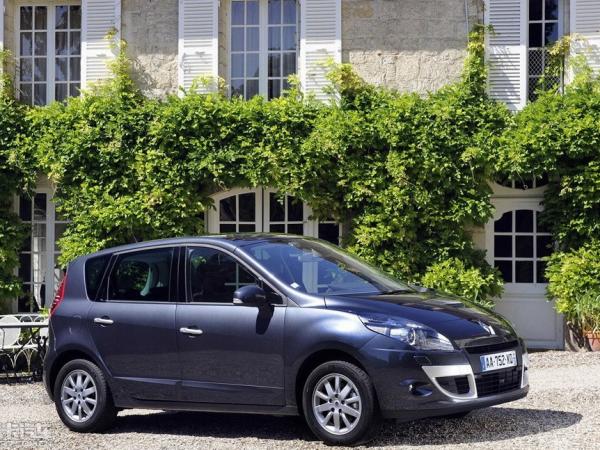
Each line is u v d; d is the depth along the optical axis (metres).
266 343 7.34
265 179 13.91
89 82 14.85
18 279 14.84
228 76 15.02
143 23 14.98
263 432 7.92
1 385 11.59
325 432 7.04
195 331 7.66
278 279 7.51
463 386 6.92
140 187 14.36
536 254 14.12
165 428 8.29
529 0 14.35
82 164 14.51
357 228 13.86
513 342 7.40
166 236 14.16
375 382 6.88
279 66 14.95
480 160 13.59
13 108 14.88
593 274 13.27
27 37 15.52
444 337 6.91
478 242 14.19
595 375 10.49
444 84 14.28
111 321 8.12
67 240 14.45
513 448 6.80
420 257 13.75
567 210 13.62
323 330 7.09
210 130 14.13
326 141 13.72
